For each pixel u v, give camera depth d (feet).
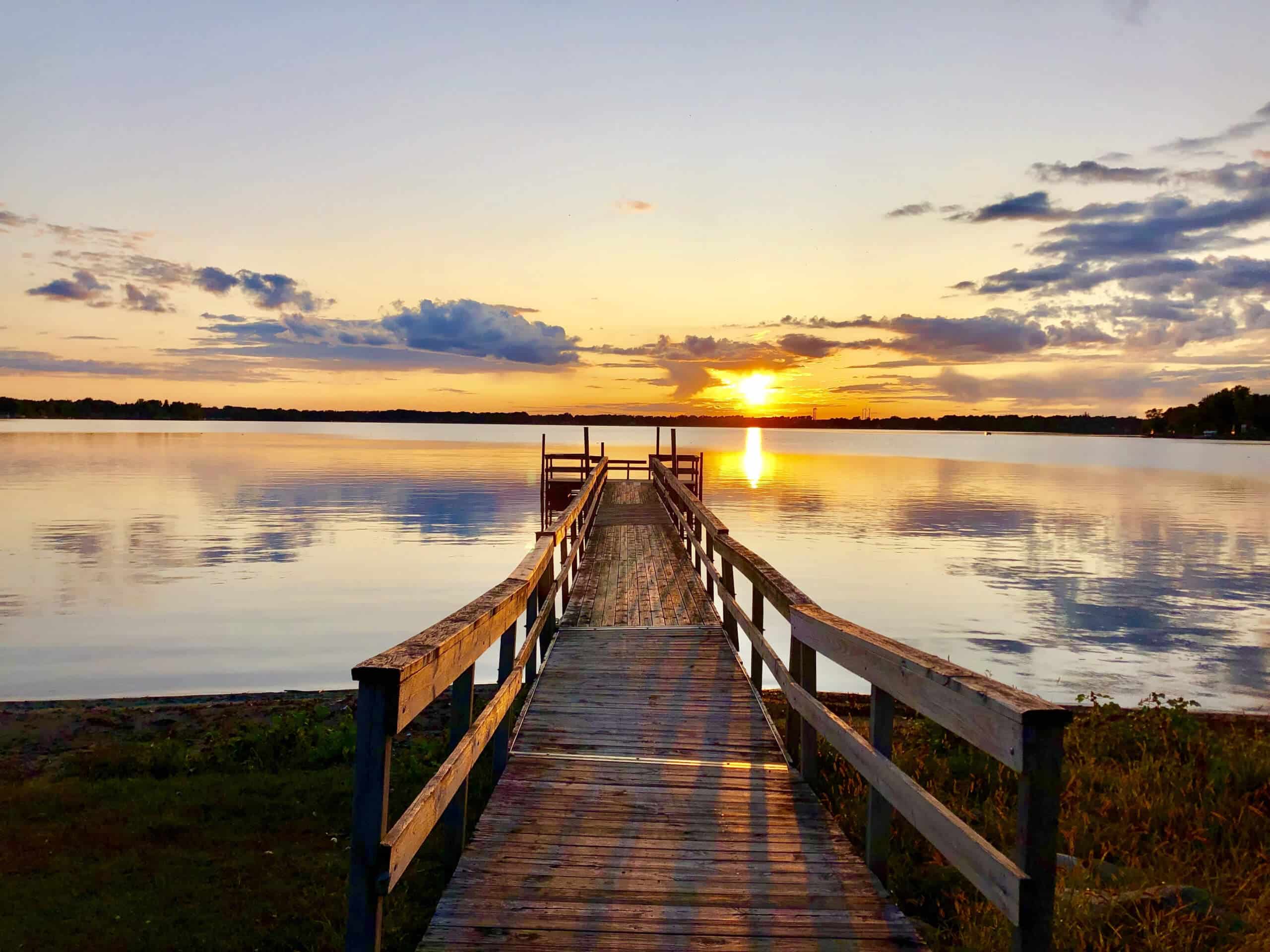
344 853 18.01
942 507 193.67
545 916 11.17
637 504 74.84
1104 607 82.07
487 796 19.49
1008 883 7.18
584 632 29.66
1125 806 17.93
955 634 69.56
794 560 111.45
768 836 13.88
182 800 21.62
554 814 14.80
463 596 84.69
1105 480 310.24
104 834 19.22
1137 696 51.39
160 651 60.75
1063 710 6.97
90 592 85.56
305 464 347.77
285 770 25.52
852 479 301.02
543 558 22.33
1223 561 114.93
